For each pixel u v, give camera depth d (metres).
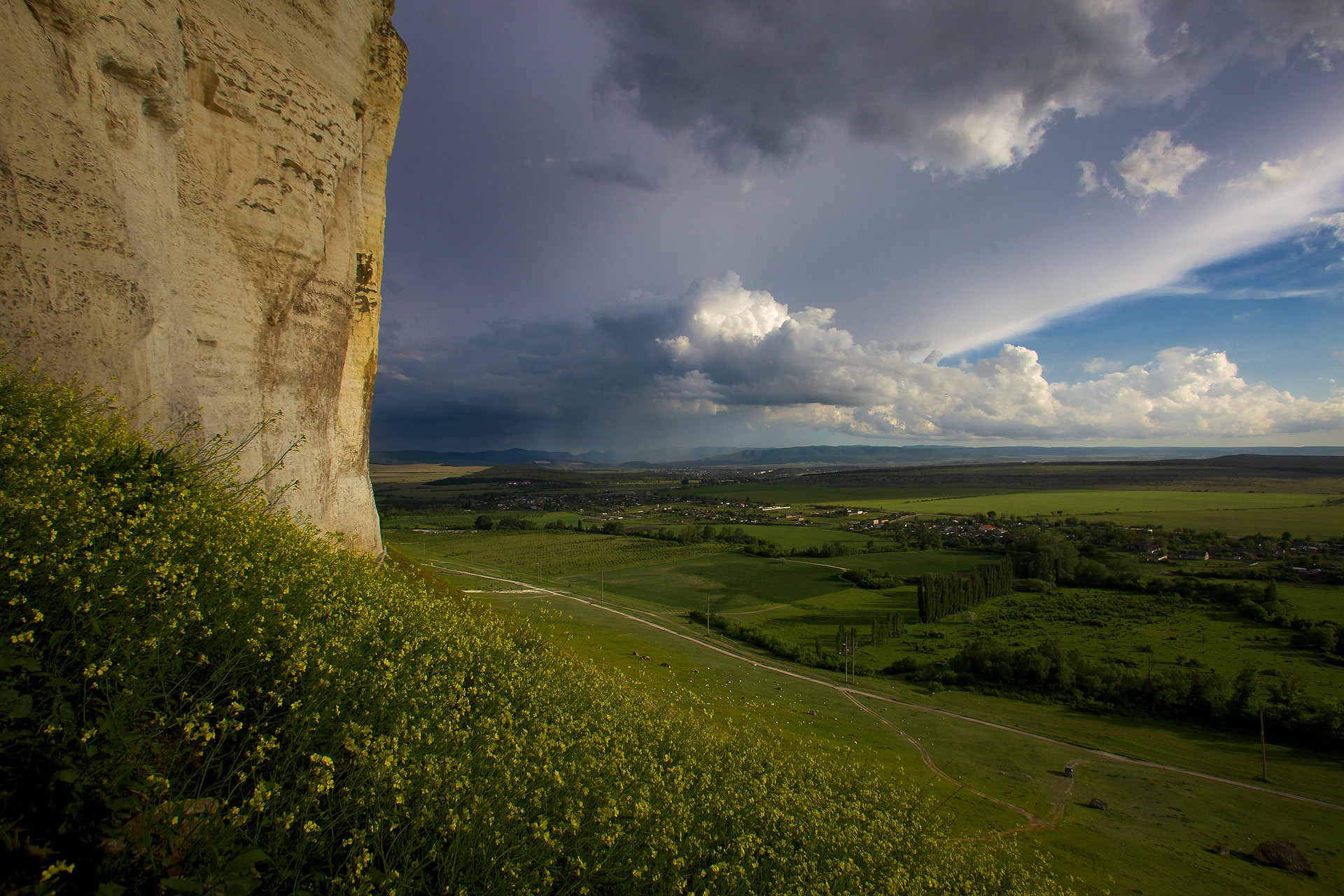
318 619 6.46
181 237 11.84
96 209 9.23
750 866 6.50
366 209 21.91
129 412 9.23
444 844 4.93
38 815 3.53
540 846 5.26
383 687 5.95
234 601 5.30
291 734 4.87
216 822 3.95
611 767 6.81
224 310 13.34
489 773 5.71
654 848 5.81
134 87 10.26
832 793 9.59
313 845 4.47
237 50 13.42
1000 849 10.81
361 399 22.33
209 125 12.98
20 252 8.24
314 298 16.64
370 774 4.69
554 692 8.65
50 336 8.46
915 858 8.55
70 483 5.19
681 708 13.61
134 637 4.66
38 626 4.36
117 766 3.88
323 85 15.98
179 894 3.52
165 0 10.80
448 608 10.67
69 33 9.06
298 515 9.68
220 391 13.19
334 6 16.47
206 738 4.33
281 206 14.62
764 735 14.28
